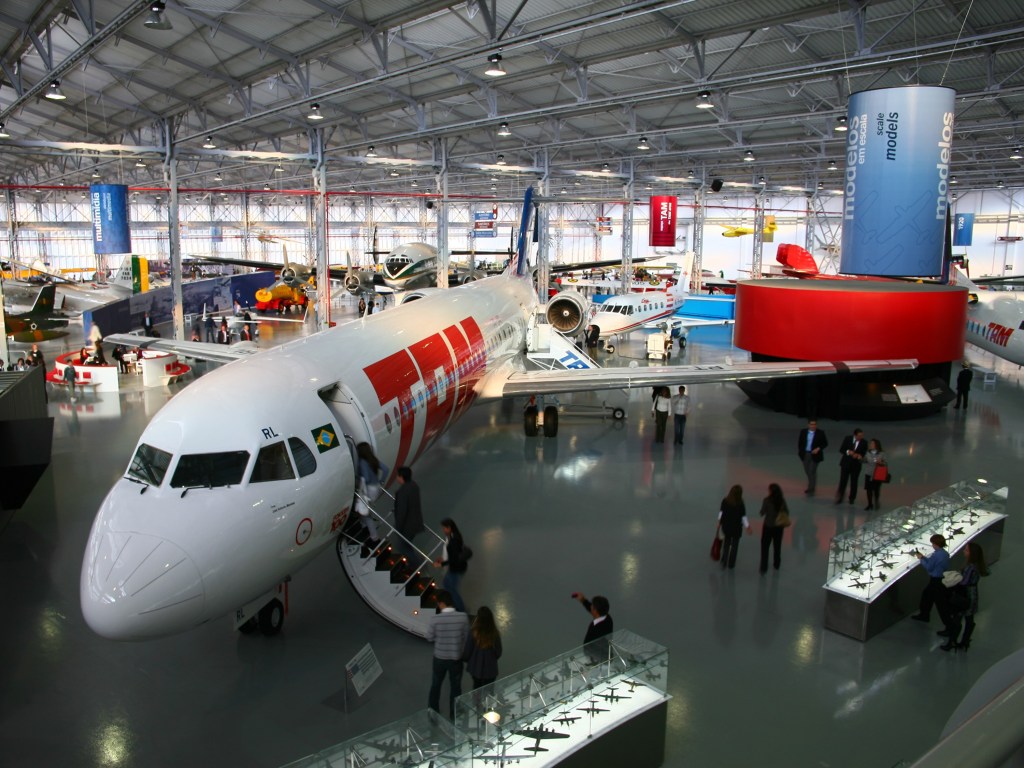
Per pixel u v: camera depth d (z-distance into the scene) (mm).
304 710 7730
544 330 20672
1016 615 9711
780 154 43281
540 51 22641
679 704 7793
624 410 21469
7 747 7121
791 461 16547
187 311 41062
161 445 7922
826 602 9297
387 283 41812
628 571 11000
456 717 5875
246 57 23031
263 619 9141
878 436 18672
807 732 7336
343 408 9742
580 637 9141
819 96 28078
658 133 29594
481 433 18969
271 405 8461
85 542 11930
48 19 19641
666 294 35125
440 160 36188
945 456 16891
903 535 9789
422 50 22141
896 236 10805
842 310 19641
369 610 9922
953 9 18203
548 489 14617
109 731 7371
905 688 8086
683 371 16984
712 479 15273
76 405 21703
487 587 10477
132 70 25125
